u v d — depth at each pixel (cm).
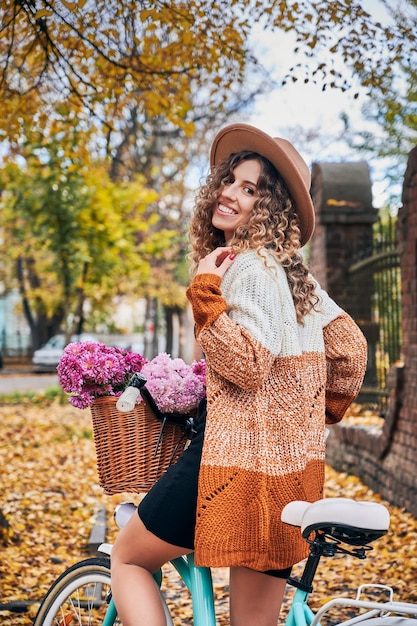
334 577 545
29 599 495
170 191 2778
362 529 206
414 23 585
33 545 623
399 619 203
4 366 3909
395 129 1376
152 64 683
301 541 242
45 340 4203
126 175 2484
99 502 795
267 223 257
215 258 251
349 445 874
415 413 671
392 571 542
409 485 679
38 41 641
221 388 239
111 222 1822
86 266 1970
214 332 233
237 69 685
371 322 970
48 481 900
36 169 1608
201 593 255
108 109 739
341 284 994
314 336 254
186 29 634
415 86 689
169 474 247
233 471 233
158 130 2412
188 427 266
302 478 240
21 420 1494
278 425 239
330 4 580
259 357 231
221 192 267
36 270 3297
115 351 280
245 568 251
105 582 277
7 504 755
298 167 271
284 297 246
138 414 263
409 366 696
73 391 267
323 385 253
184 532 242
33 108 724
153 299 3000
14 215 1998
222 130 275
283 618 459
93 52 663
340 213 1002
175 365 271
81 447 1183
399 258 785
